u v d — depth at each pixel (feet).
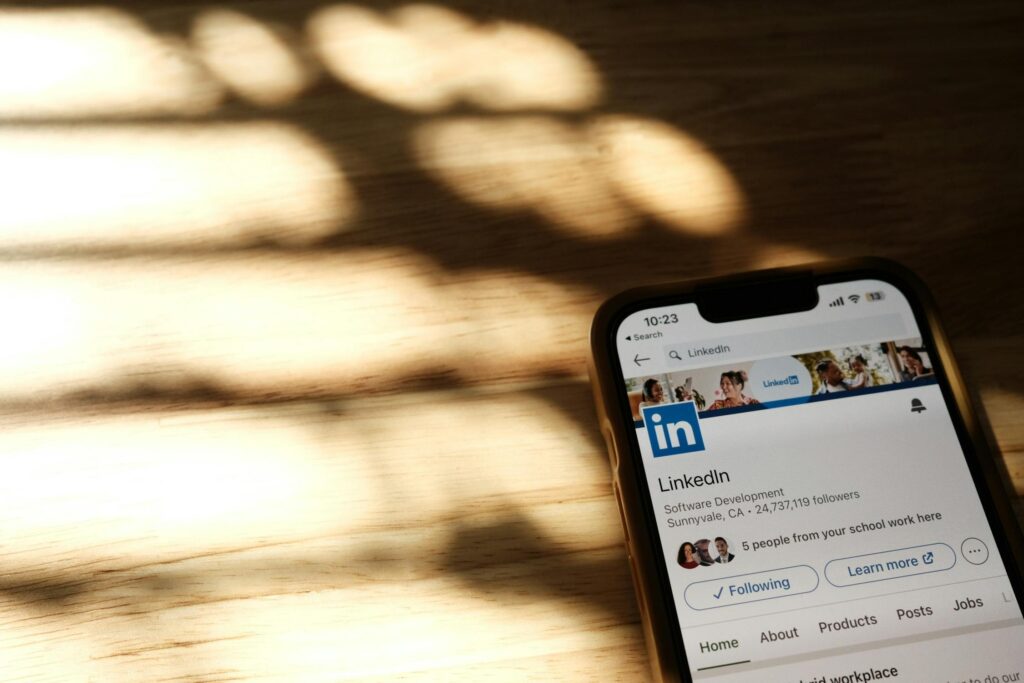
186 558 0.95
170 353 1.00
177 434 0.98
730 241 1.06
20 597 0.94
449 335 1.02
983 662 0.93
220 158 1.05
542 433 0.99
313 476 0.97
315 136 1.06
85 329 1.00
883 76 1.11
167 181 1.04
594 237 1.05
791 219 1.07
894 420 0.97
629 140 1.08
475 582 0.96
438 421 0.99
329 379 1.00
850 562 0.94
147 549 0.95
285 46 1.08
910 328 1.00
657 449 0.96
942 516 0.95
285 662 0.94
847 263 1.01
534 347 1.02
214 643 0.94
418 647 0.94
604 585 0.96
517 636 0.95
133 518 0.96
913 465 0.96
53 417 0.98
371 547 0.96
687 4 1.12
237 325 1.01
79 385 0.99
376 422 0.99
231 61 1.08
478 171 1.06
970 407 0.97
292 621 0.94
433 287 1.03
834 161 1.09
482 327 1.02
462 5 1.10
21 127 1.04
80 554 0.95
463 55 1.09
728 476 0.96
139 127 1.05
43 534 0.95
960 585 0.94
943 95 1.11
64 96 1.06
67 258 1.01
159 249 1.02
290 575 0.95
